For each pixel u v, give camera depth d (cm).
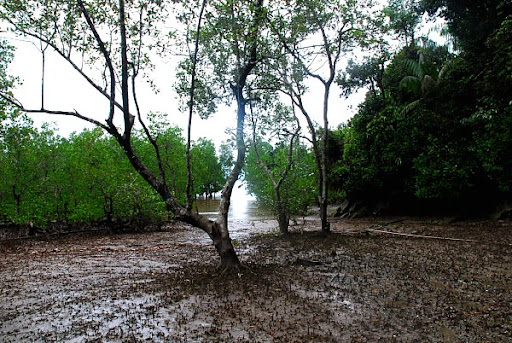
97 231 2355
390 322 619
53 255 1462
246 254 1329
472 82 1952
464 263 1030
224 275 949
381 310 677
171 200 1009
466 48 1992
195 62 1001
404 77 2275
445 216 2283
